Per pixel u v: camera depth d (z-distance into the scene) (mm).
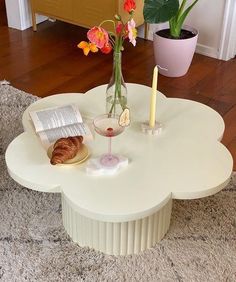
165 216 1883
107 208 1595
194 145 1869
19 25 3697
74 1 3334
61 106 2037
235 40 3285
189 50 3008
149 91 2191
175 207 2104
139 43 3531
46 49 3439
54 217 2051
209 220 2047
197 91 2988
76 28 3721
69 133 1912
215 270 1843
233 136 2596
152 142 1881
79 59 3312
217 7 3189
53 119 1955
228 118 2744
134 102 2115
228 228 2014
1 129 2574
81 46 1792
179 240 1954
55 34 3641
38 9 3553
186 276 1819
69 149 1737
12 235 1965
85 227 1846
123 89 1967
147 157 1807
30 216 2053
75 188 1671
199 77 3135
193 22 3338
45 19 3822
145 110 2062
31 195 2160
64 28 3721
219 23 3236
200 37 3363
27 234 1972
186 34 3066
